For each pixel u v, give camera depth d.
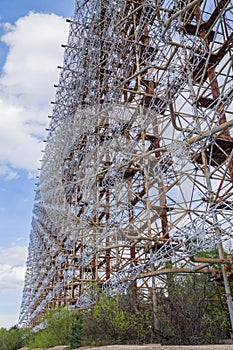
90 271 30.25
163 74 18.78
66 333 20.89
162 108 16.97
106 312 15.45
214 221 11.73
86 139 29.88
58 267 38.31
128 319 14.66
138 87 19.88
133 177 21.92
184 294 13.73
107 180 22.70
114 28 23.94
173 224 17.55
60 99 35.78
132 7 23.14
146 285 18.42
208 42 17.64
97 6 28.50
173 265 16.97
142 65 21.72
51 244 42.09
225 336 12.57
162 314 13.74
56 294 39.22
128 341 13.85
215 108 11.82
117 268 23.03
